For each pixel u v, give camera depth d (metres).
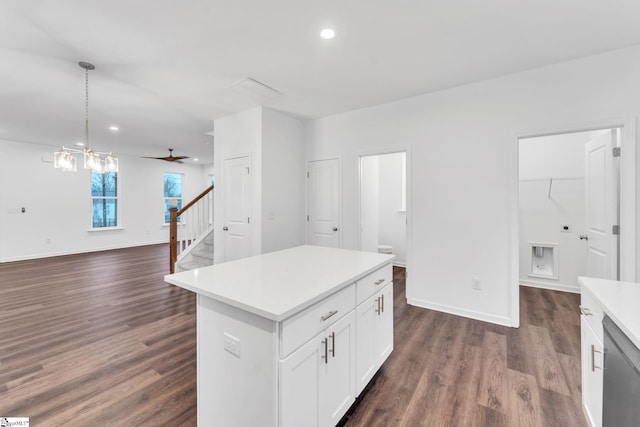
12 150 5.76
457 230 3.07
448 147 3.11
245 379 1.25
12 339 2.53
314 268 1.80
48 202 6.25
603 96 2.40
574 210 3.85
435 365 2.15
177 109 3.82
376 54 2.42
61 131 5.01
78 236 6.72
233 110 3.86
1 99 3.44
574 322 2.89
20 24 2.01
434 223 3.20
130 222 7.64
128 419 1.61
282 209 4.02
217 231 4.33
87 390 1.85
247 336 1.24
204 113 3.99
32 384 1.91
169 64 2.59
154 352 2.32
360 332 1.73
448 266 3.12
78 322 2.89
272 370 1.15
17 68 2.66
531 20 1.97
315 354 1.33
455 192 3.07
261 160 3.73
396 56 2.46
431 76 2.82
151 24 2.01
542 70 2.63
